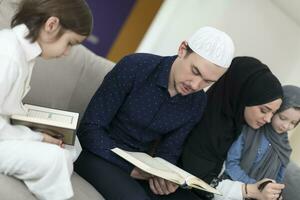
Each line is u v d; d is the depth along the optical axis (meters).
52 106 1.68
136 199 1.44
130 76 1.57
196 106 1.70
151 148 1.77
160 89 1.60
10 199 1.09
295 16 3.25
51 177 1.16
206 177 1.76
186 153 1.75
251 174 1.85
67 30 1.23
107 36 3.70
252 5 3.05
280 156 1.89
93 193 1.41
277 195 1.71
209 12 2.96
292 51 3.44
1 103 1.16
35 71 1.61
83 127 1.56
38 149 1.16
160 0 3.68
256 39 3.18
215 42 1.48
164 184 1.56
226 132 1.79
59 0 1.20
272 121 1.87
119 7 3.69
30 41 1.20
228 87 1.80
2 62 1.13
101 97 1.58
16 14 1.26
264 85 1.76
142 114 1.61
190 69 1.50
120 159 1.54
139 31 3.72
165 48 3.00
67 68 1.71
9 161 1.13
